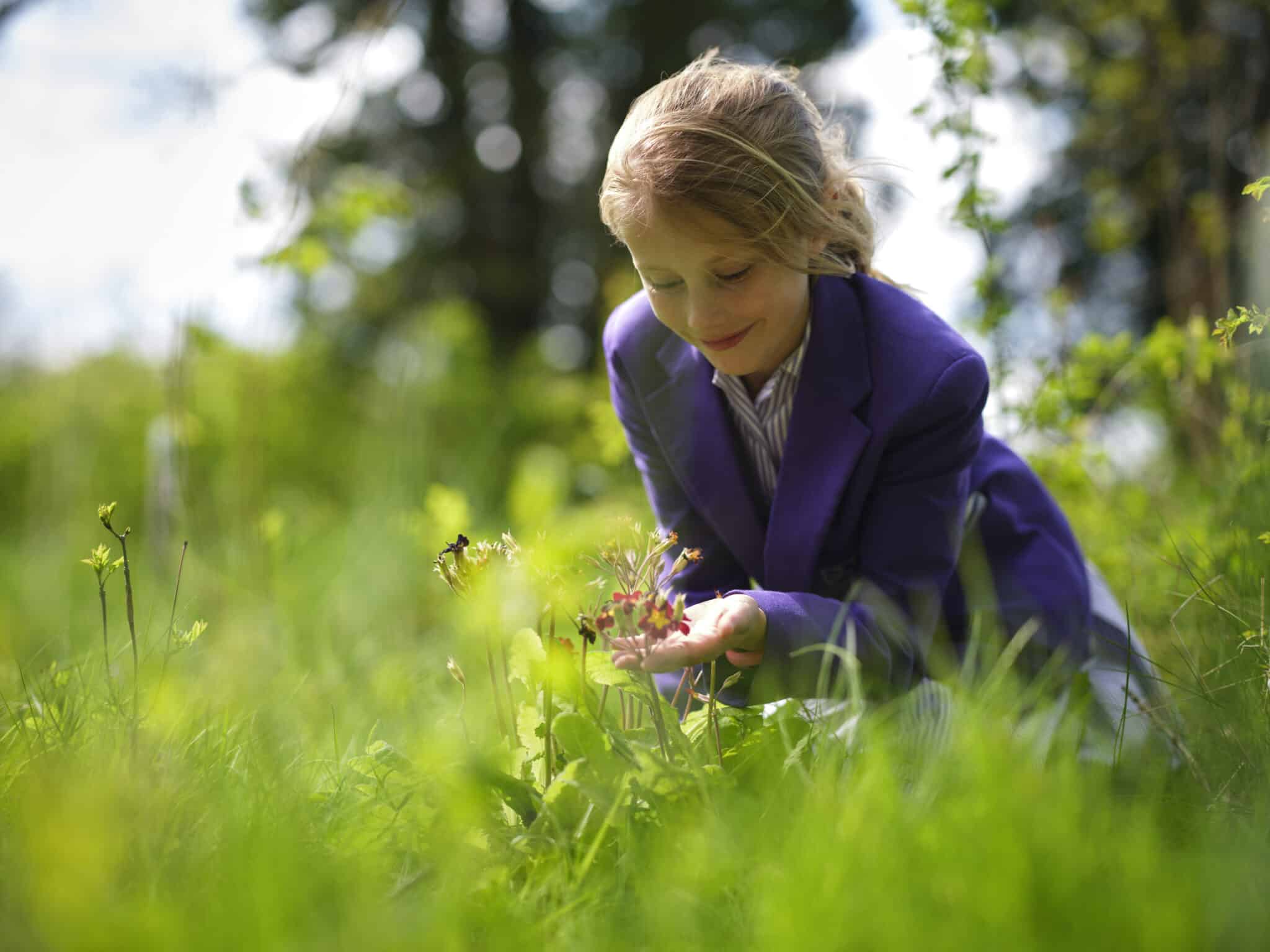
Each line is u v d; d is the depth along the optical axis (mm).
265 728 1563
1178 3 3682
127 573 1425
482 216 11281
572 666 1359
